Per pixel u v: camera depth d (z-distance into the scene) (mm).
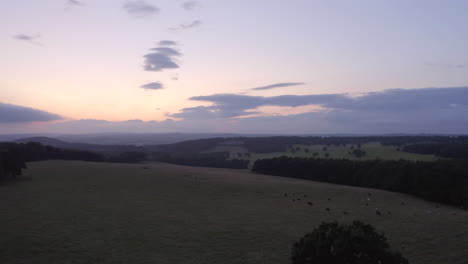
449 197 46188
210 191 44938
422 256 20578
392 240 23859
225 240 22766
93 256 18844
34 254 18703
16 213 28078
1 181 46062
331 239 13414
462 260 20016
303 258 14031
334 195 45406
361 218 30969
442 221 30859
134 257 18984
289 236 24062
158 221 27359
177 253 19938
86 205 32500
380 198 45500
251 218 29672
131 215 29141
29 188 41375
